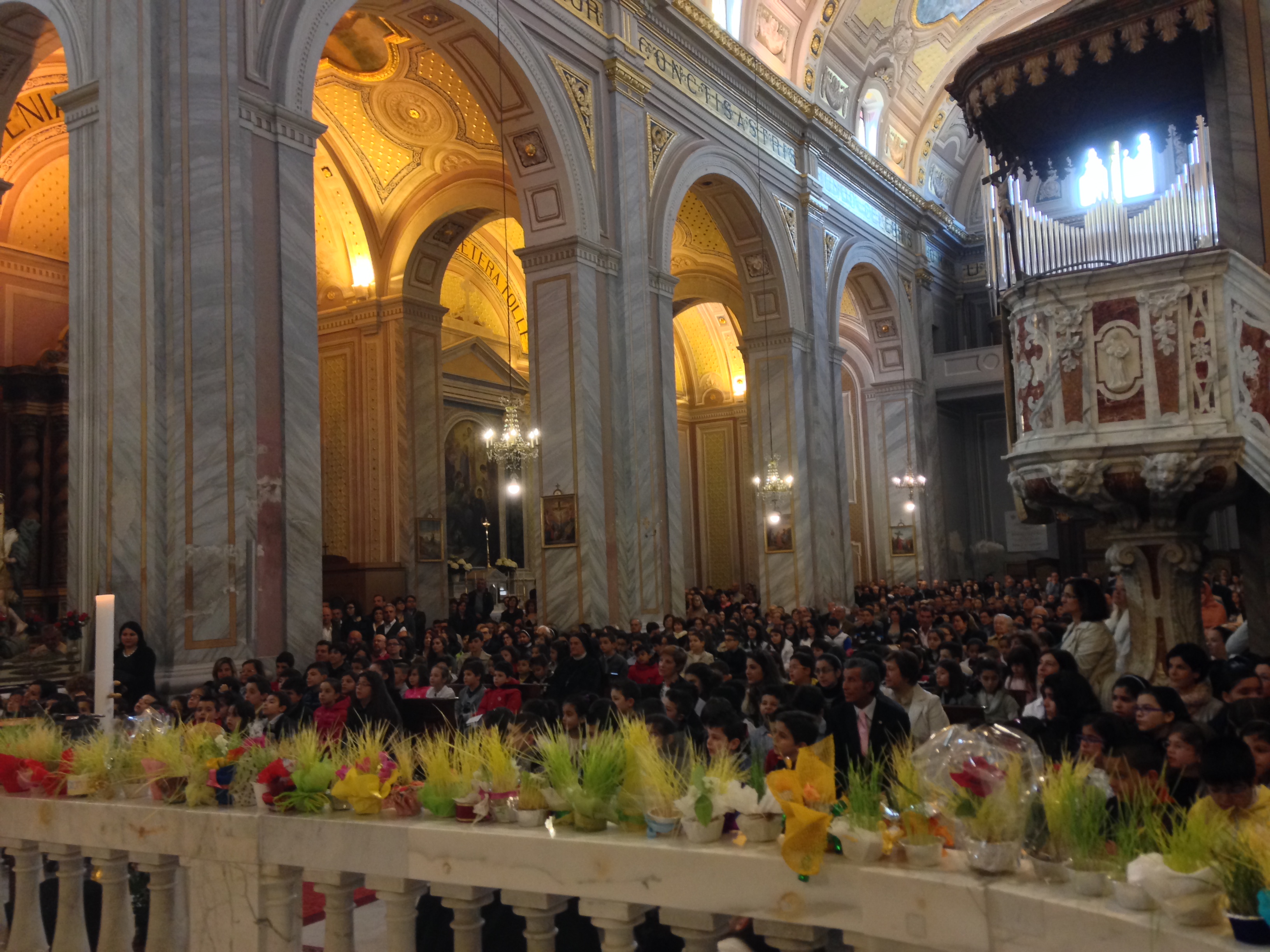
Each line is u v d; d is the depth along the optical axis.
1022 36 7.51
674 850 2.43
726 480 26.39
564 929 3.23
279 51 9.36
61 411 14.90
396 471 16.58
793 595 17.53
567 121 12.83
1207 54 7.17
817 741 3.52
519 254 13.07
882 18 20.50
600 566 12.64
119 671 7.55
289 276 9.10
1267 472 6.09
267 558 8.71
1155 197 8.32
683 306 22.28
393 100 14.70
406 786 2.91
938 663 6.68
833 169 20.22
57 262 15.58
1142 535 7.08
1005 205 8.63
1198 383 6.40
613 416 13.12
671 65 15.10
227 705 6.32
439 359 17.31
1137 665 7.12
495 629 11.62
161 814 3.10
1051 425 6.86
